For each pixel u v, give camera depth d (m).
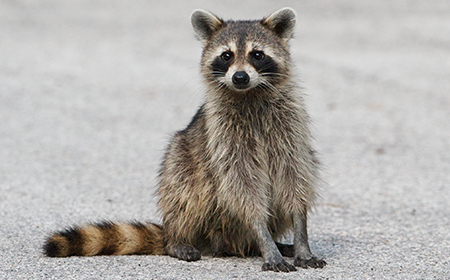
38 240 8.73
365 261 7.90
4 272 7.25
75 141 16.03
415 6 33.50
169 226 8.44
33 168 13.61
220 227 8.30
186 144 8.51
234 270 7.54
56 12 33.75
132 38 28.48
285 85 8.26
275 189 8.06
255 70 7.97
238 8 33.09
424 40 27.25
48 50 25.95
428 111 18.78
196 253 8.17
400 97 20.19
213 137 7.99
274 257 7.57
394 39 27.58
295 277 7.15
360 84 21.61
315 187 8.21
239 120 8.01
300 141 8.07
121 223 8.60
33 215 10.12
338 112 18.89
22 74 22.36
